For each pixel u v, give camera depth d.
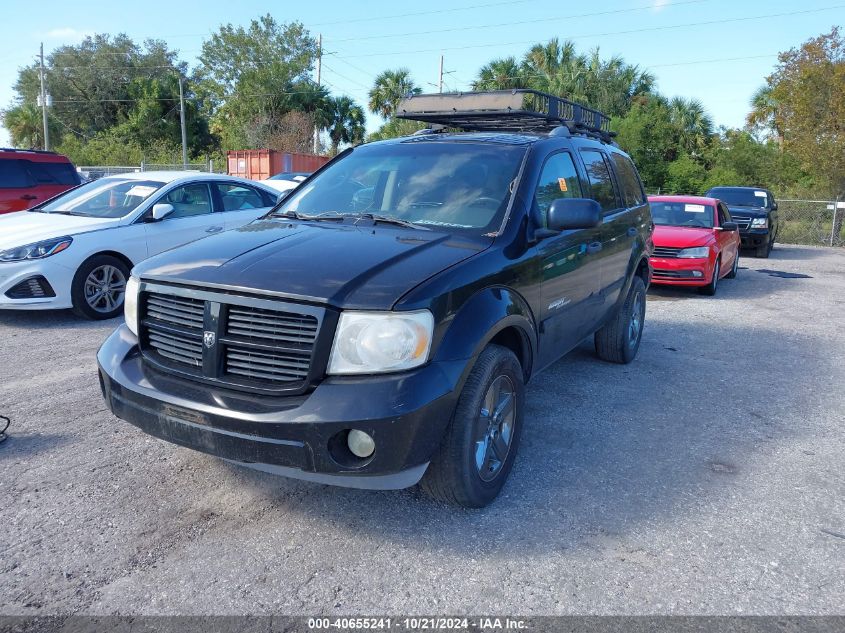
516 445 3.59
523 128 5.26
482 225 3.69
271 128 47.72
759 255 17.25
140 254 7.48
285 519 3.22
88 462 3.76
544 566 2.89
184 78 53.91
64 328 6.88
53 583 2.69
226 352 2.94
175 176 8.31
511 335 3.66
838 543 3.14
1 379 5.17
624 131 35.91
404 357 2.78
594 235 4.73
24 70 56.97
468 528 3.18
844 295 10.95
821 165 23.72
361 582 2.75
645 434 4.45
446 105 5.65
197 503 3.35
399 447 2.73
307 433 2.68
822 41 24.22
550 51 42.06
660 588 2.76
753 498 3.57
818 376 6.02
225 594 2.65
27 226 7.21
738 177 33.03
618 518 3.31
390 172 4.24
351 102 50.88
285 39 48.84
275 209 4.39
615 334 5.91
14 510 3.23
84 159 42.81
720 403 5.16
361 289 2.84
